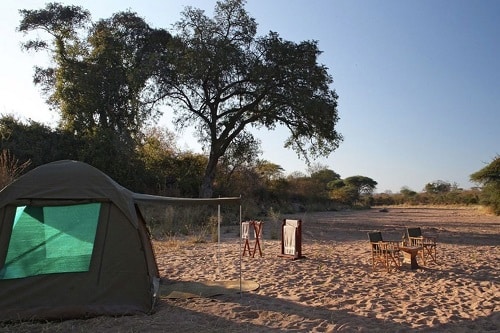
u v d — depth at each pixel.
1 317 6.69
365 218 31.66
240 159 31.83
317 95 27.03
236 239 16.78
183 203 7.96
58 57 28.23
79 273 7.21
